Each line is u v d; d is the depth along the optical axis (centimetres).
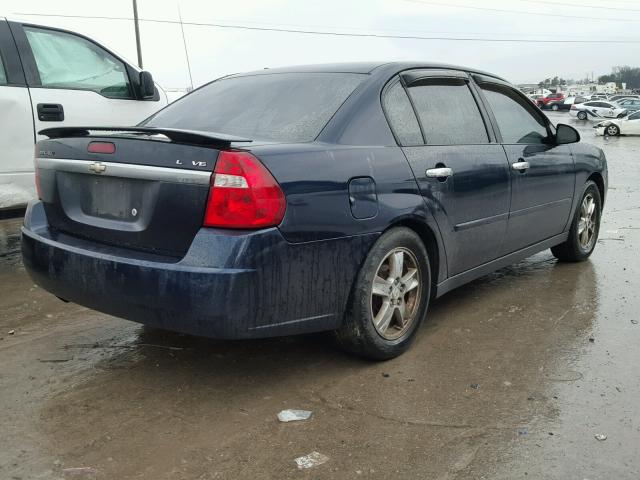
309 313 297
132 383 319
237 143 280
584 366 342
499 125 439
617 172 1456
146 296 279
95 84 567
